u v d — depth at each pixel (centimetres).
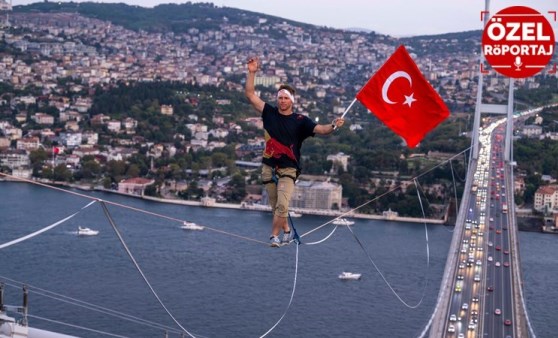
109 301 15588
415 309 16338
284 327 14888
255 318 15250
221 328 14575
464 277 17038
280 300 16512
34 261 18625
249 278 18188
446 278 16088
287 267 19538
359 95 4019
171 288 16925
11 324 2683
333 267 19775
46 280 16938
